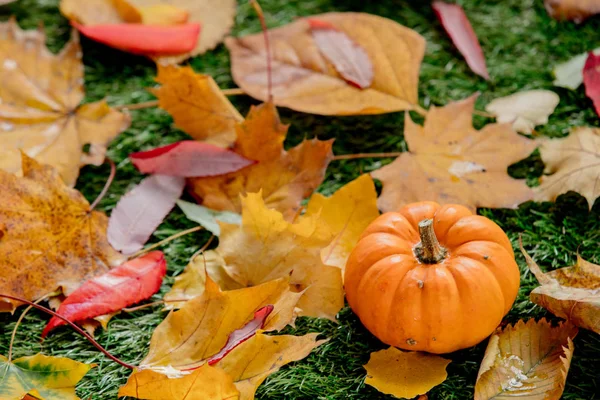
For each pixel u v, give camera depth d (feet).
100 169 3.58
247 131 3.43
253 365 3.14
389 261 3.17
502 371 3.15
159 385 3.09
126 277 3.30
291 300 3.18
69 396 3.13
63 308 3.25
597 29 3.81
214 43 3.79
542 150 3.45
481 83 3.71
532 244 3.39
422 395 3.16
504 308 3.17
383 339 3.19
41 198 3.32
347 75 3.62
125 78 3.75
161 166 3.44
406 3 3.90
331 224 3.36
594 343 3.23
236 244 3.29
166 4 3.83
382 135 3.62
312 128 3.64
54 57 3.64
